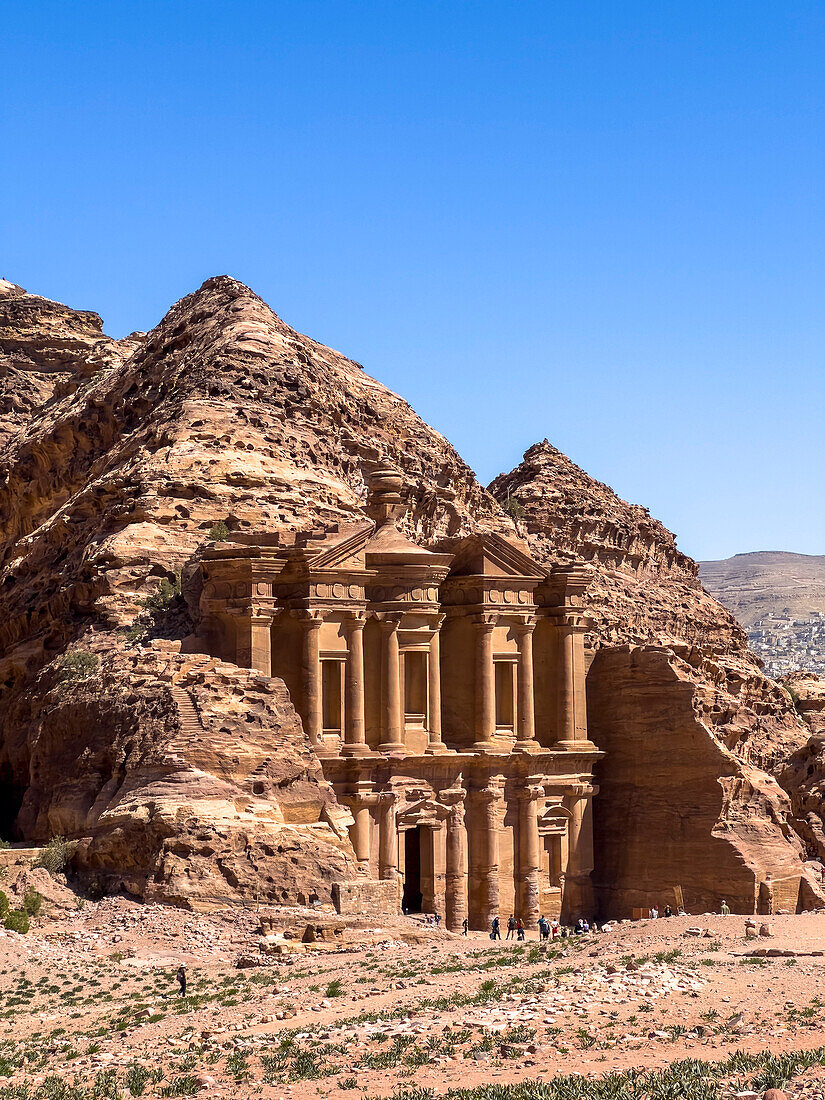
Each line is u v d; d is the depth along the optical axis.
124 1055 40.28
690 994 40.47
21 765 81.31
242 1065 36.72
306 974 52.50
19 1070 39.56
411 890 80.31
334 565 77.38
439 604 83.44
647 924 58.31
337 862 65.88
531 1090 30.23
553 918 82.88
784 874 81.44
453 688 83.62
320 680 76.25
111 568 82.06
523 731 83.12
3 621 91.75
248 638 75.06
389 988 47.62
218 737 68.06
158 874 63.59
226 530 83.62
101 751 71.50
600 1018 37.94
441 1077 33.25
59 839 69.00
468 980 47.81
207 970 55.53
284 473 89.06
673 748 84.81
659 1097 29.00
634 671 87.25
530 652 84.06
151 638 78.12
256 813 66.56
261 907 63.34
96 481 93.62
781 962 46.28
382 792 77.12
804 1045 32.84
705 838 82.50
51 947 58.91
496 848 81.00
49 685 79.81
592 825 86.19
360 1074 34.41
